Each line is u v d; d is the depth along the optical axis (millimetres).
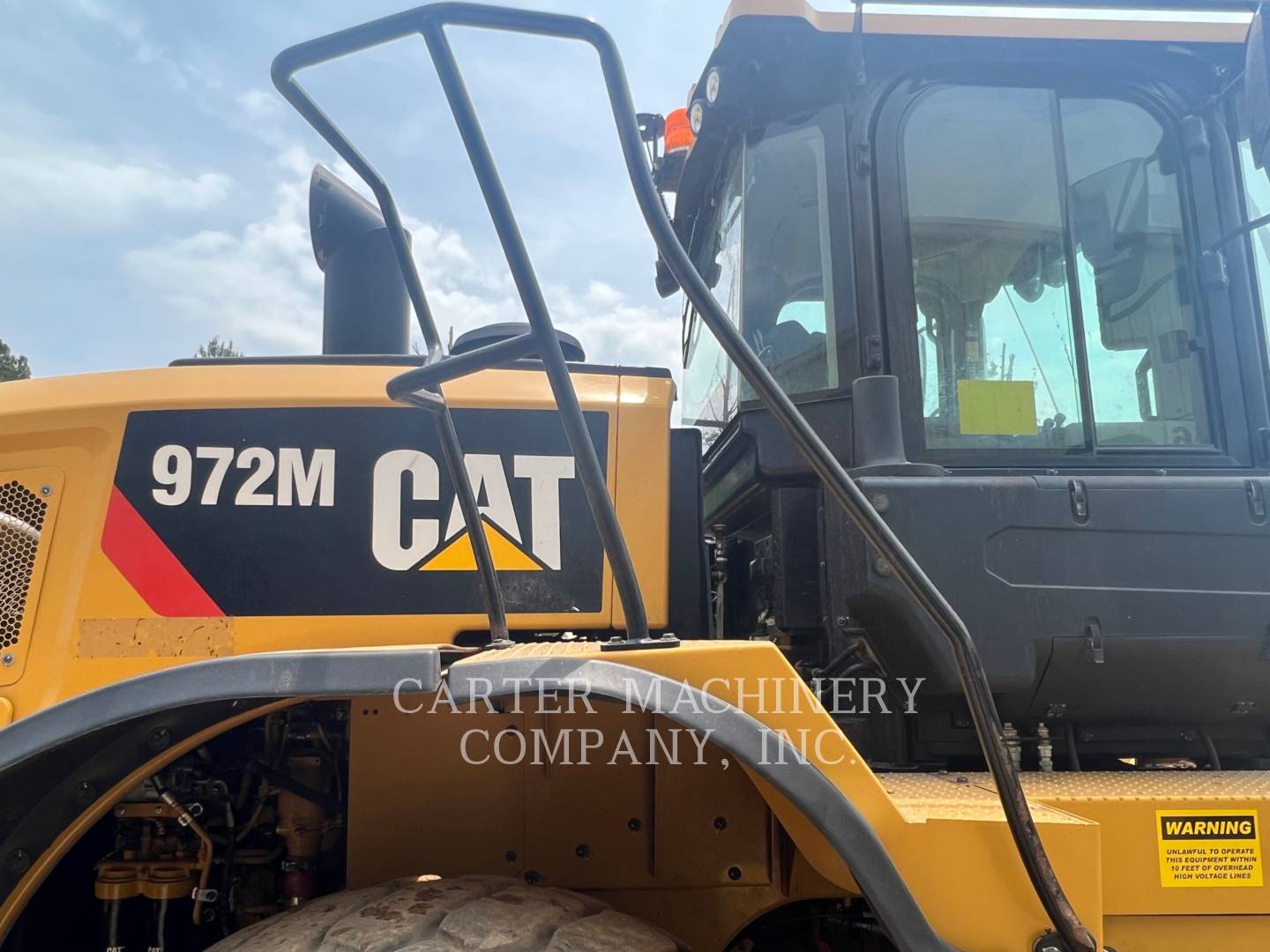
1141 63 2076
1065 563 1688
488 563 1488
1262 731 1895
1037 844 1248
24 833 1364
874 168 1993
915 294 1956
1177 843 1486
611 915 1364
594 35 1262
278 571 1630
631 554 1705
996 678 1653
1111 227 2023
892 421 1853
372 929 1233
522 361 1809
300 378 1704
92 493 1644
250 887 1695
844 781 1272
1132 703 1756
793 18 1944
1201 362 1979
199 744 1483
